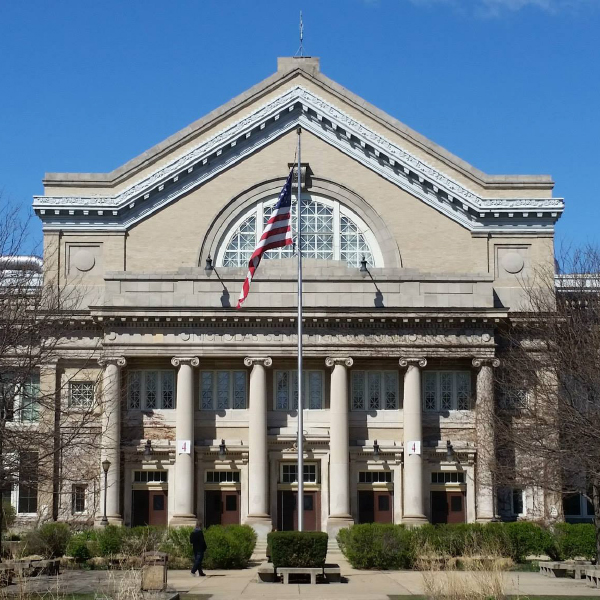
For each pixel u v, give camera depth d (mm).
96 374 58875
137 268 60719
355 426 58594
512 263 61562
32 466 43031
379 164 62031
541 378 50438
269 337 57562
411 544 44594
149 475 58125
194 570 42438
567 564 41750
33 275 53219
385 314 57344
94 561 45531
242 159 61844
